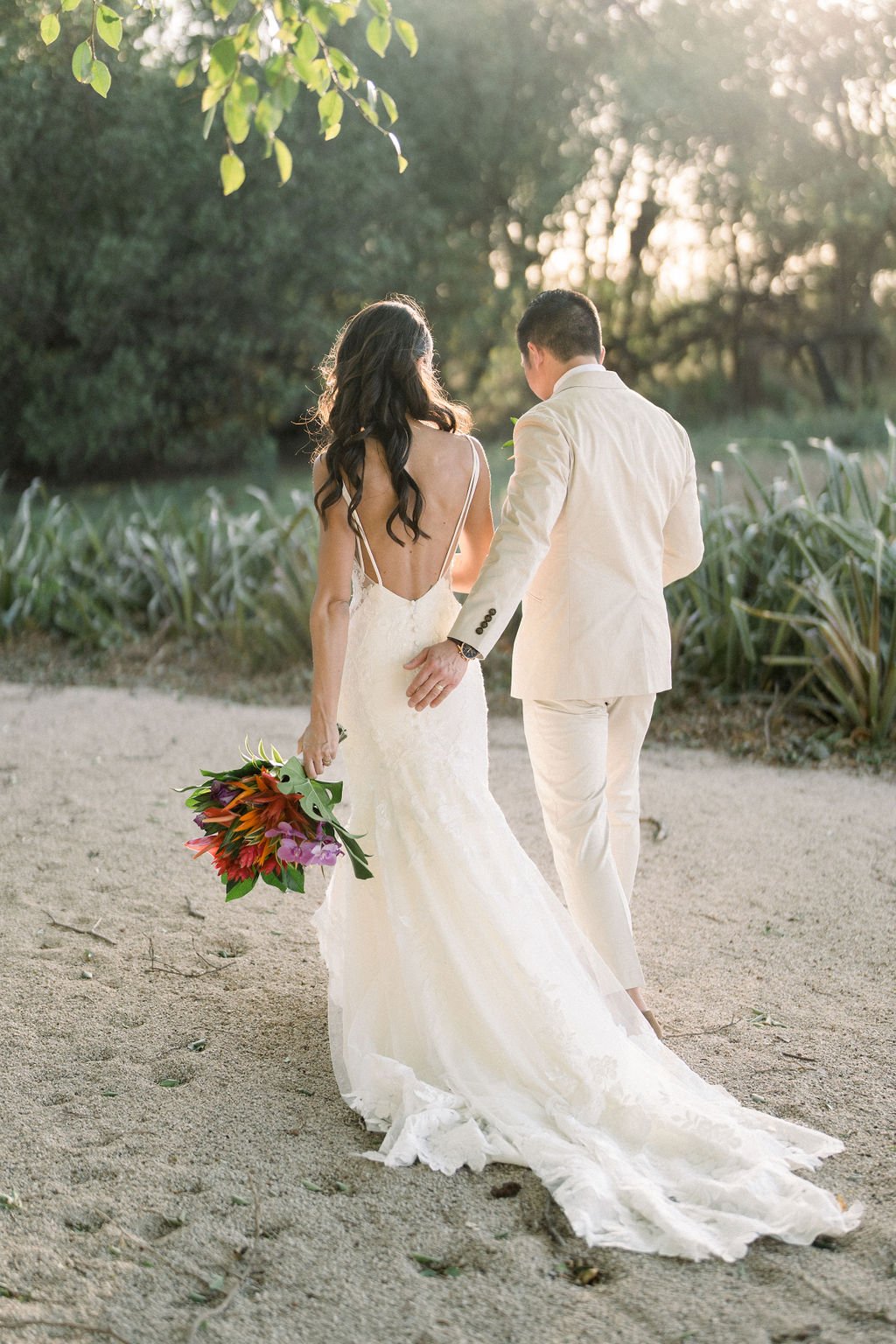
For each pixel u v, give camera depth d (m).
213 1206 2.43
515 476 2.94
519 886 2.88
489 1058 2.80
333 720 2.85
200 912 4.05
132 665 8.63
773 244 23.58
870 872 4.43
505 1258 2.26
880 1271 2.21
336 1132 2.72
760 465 11.54
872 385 23.11
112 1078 2.96
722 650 6.94
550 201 22.53
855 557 6.56
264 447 20.52
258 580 9.32
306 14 2.85
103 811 5.18
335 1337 2.06
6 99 16.72
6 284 18.42
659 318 25.55
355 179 19.53
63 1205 2.42
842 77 20.97
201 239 19.16
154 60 18.14
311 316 19.83
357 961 2.92
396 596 2.86
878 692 6.05
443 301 22.70
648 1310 2.11
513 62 21.95
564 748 3.04
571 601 2.98
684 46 21.86
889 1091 2.88
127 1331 2.07
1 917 3.97
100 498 19.62
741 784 5.58
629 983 3.01
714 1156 2.56
